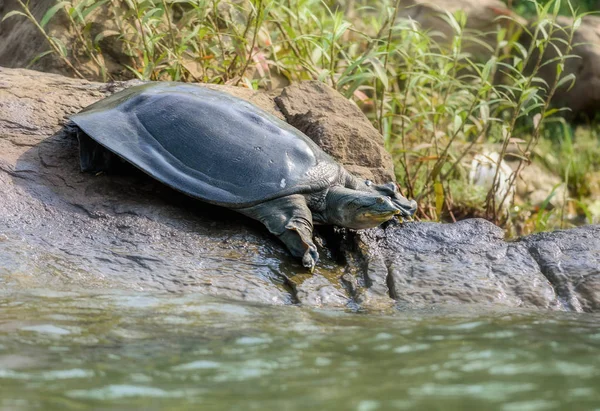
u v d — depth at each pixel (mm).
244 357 4277
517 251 6359
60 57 9102
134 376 3971
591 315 5551
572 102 13883
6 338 4434
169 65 9031
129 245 5961
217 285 5629
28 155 6680
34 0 9750
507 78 13906
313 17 9469
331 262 6266
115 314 4926
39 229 5992
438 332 4836
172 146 6312
